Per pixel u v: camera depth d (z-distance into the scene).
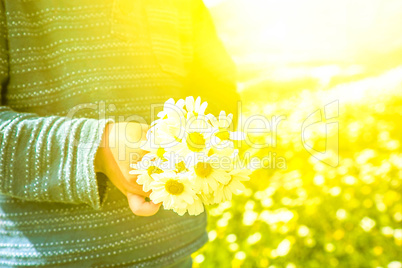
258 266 2.08
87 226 0.68
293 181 2.72
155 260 0.72
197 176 0.59
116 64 0.70
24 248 0.68
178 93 0.77
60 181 0.61
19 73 0.68
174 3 0.78
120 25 0.70
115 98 0.70
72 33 0.69
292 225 2.27
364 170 2.82
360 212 2.37
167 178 0.58
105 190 0.66
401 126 3.75
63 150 0.62
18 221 0.69
